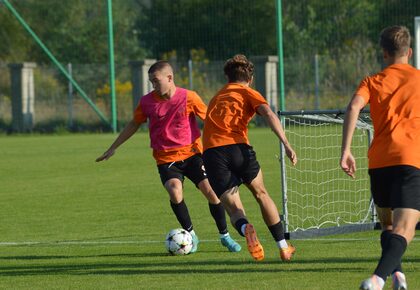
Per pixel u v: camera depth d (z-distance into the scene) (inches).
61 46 3713.1
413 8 2866.6
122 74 3565.5
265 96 2760.8
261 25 3127.5
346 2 3115.2
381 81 575.2
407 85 572.1
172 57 3218.5
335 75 2837.1
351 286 620.1
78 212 1120.2
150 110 812.6
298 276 663.1
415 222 548.7
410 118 565.3
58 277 692.7
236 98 716.0
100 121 2834.6
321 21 3127.5
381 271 529.3
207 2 3157.0
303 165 1585.9
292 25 3144.7
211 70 2933.1
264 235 898.7
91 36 3705.7
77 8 3801.7
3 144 2394.2
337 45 3097.9
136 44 3668.8
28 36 3747.5
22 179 1535.4
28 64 2876.5
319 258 742.5
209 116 721.6
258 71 2768.2
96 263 756.0
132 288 637.3
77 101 2881.4
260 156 1806.1
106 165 1745.8
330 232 879.7
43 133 2861.7
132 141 2388.0
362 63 2849.4
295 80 2827.3
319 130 1999.3
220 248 822.5
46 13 3772.1
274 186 1341.0
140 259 770.8
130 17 3865.7
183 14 3198.8
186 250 783.7
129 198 1247.5
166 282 656.4
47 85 2947.8
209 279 661.9
